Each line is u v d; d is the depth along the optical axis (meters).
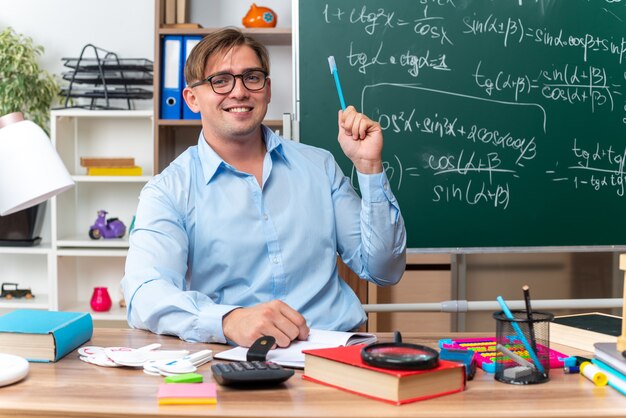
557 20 2.41
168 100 3.02
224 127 1.62
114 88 3.27
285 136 2.35
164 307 1.38
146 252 1.51
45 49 3.45
